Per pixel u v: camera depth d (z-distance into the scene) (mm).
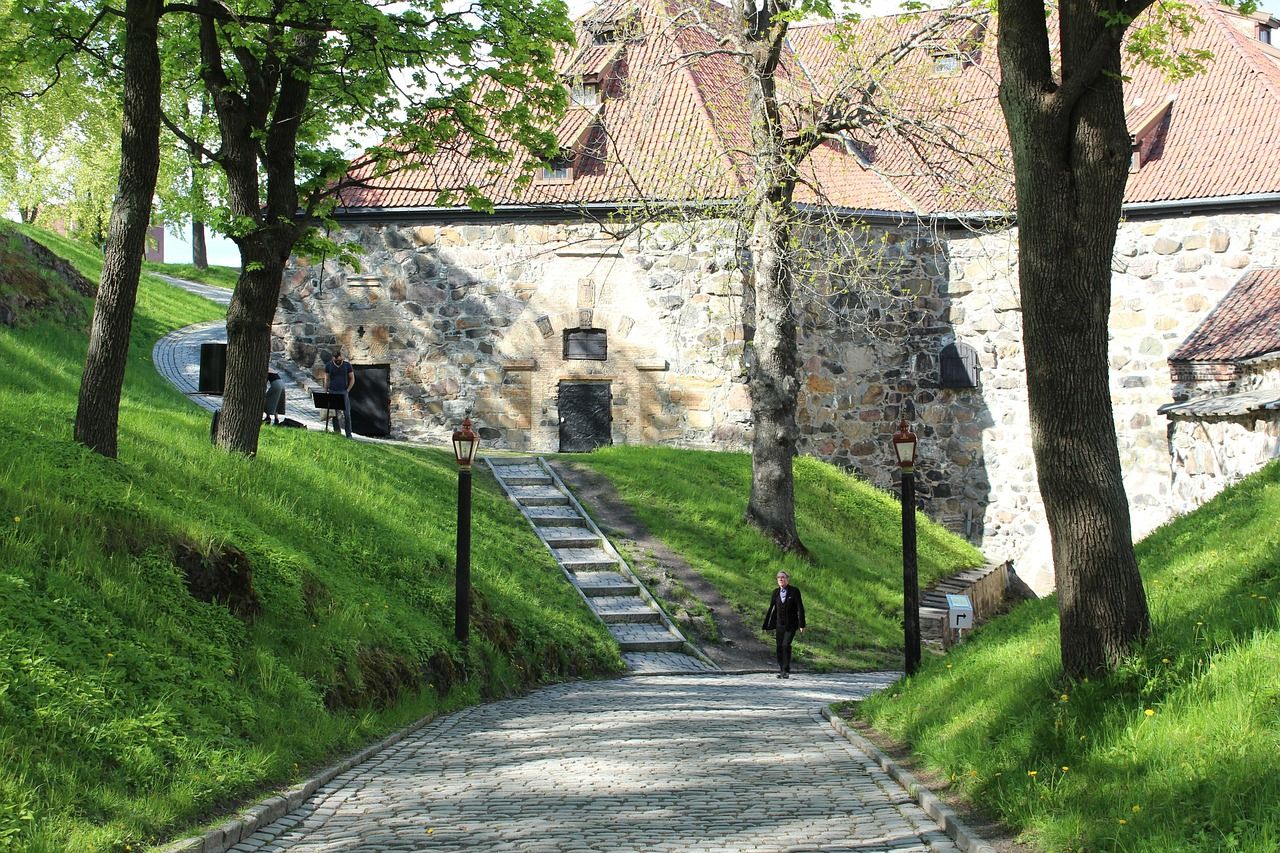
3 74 17297
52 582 10273
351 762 10906
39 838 6793
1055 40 28391
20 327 26938
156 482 14648
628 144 33281
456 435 17359
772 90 25312
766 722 14117
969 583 29484
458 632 17078
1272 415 22266
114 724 8680
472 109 20219
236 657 11539
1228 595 10266
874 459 34750
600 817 8844
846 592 26516
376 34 17594
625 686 18734
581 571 24578
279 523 16562
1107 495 9836
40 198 49438
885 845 7980
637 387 33062
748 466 30938
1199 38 34656
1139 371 32562
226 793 8797
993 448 34312
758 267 27016
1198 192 31500
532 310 33625
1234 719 7609
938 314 34875
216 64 18891
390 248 34312
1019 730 9367
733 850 7840
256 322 19391
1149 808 6988
